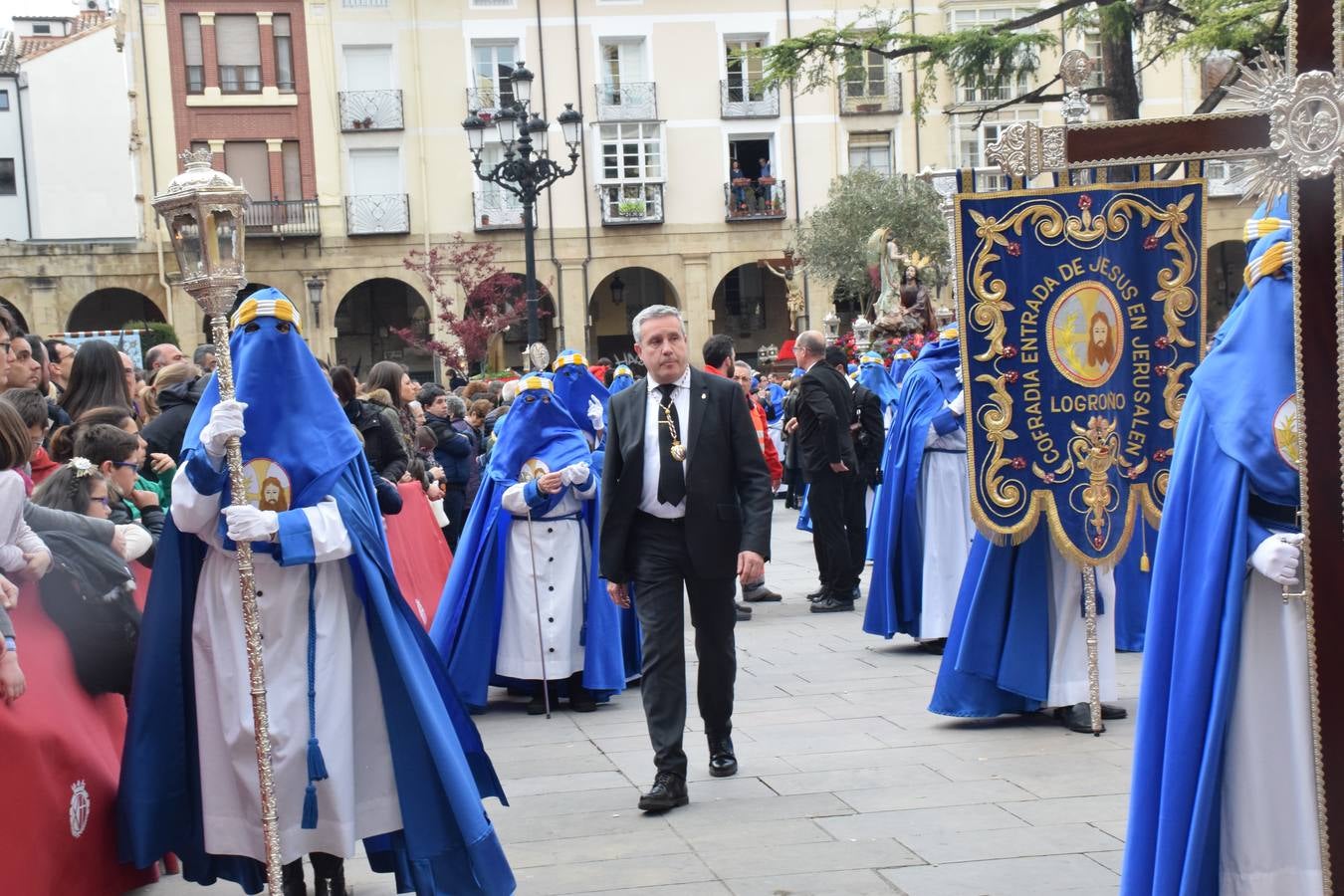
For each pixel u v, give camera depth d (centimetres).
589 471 853
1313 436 353
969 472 705
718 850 550
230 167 3769
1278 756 388
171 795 483
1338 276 349
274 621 480
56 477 547
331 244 3803
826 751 706
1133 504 706
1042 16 1964
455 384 2848
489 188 3869
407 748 485
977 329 698
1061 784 622
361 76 3831
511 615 862
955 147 4016
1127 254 696
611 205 3922
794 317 3922
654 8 3938
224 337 472
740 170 4062
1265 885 388
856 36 2034
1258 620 389
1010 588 739
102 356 696
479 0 3856
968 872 509
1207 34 1666
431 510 1097
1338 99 347
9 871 438
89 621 506
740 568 628
